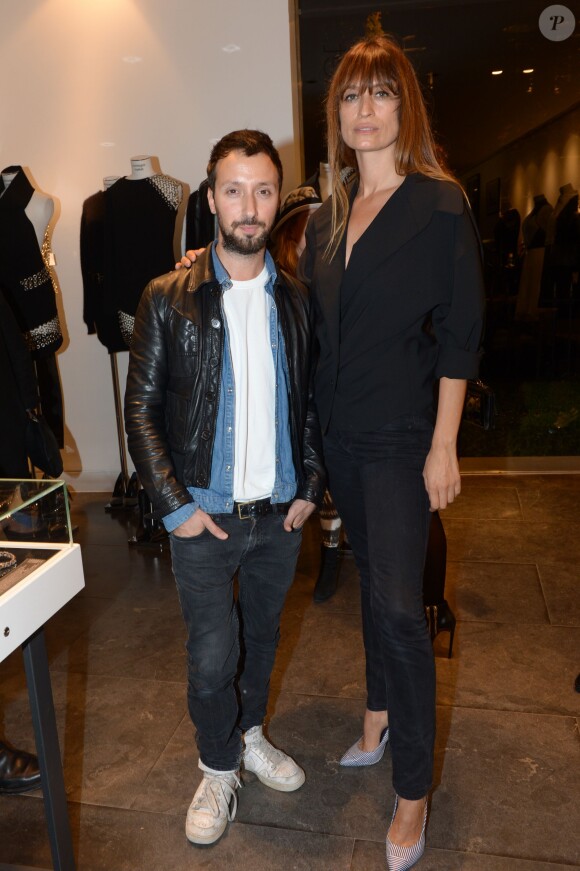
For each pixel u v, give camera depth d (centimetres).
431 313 168
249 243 159
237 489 168
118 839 182
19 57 409
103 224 397
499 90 417
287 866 173
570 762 204
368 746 204
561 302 438
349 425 172
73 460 458
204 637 172
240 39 398
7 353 267
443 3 407
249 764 200
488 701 233
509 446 457
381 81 161
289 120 408
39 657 142
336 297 169
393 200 164
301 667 256
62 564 140
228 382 164
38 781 196
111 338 403
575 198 427
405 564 164
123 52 404
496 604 294
